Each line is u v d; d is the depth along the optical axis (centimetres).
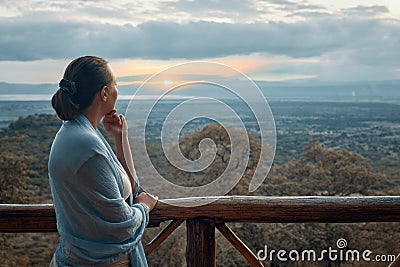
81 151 167
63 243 178
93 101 175
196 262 242
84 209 169
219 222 242
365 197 243
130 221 175
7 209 237
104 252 173
